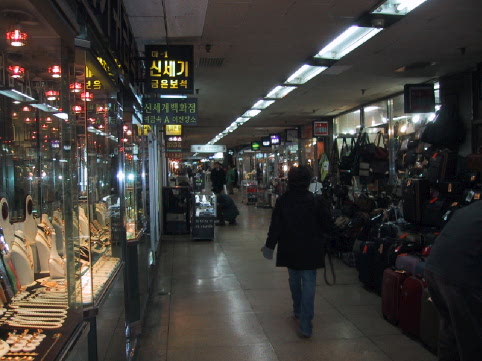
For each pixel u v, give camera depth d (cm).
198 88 966
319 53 708
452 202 576
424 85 865
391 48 674
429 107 865
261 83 924
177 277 683
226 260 803
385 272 481
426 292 397
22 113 268
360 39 631
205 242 1002
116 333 297
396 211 715
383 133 1104
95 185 301
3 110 262
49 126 269
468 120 784
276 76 864
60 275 259
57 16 207
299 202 438
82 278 251
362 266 602
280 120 1587
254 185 1988
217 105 1207
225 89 982
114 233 354
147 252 552
